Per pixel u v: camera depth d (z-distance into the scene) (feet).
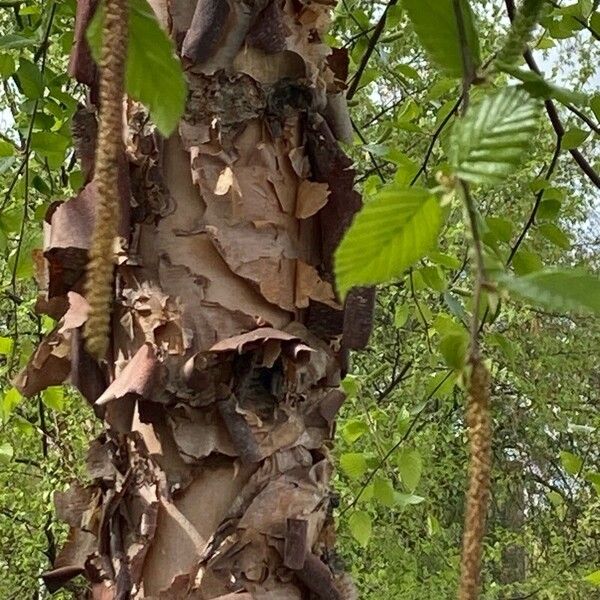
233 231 2.46
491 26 6.55
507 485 15.71
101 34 1.74
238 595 2.35
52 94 4.86
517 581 16.38
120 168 2.41
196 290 2.43
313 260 2.52
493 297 1.51
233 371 2.40
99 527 2.49
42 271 2.63
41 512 11.46
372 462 5.82
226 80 2.48
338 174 2.51
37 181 5.22
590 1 3.94
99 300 1.62
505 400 14.75
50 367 2.64
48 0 4.49
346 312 2.48
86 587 2.64
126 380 2.38
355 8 6.38
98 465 2.51
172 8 2.48
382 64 6.66
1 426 7.17
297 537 2.39
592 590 15.05
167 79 1.76
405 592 13.09
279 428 2.41
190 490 2.39
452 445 13.57
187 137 2.46
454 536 14.16
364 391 8.48
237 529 2.38
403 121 5.75
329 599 2.40
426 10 1.67
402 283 6.89
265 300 2.45
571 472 5.74
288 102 2.51
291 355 2.39
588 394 15.39
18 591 12.40
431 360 6.31
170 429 2.39
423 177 4.55
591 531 14.80
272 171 2.49
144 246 2.45
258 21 2.49
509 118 1.52
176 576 2.37
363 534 5.89
